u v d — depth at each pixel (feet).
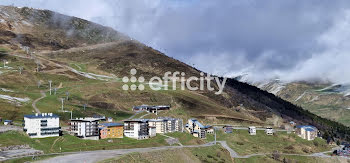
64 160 499.10
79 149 592.60
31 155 514.27
